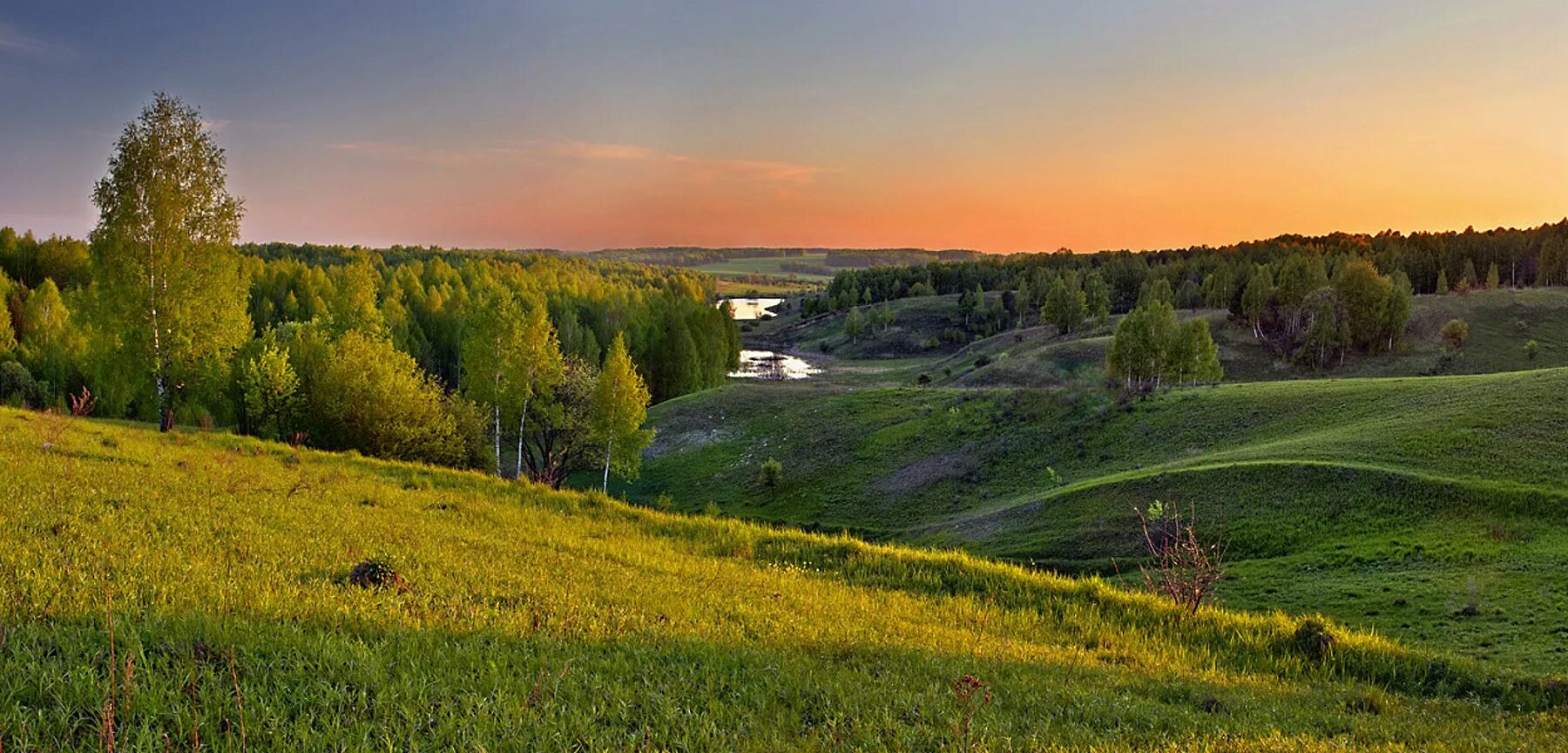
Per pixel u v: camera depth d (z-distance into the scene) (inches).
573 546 690.8
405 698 257.4
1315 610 1226.6
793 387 4042.8
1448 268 5930.1
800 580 680.4
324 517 658.8
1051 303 5684.1
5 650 249.8
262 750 210.7
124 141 1451.8
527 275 6692.9
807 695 326.0
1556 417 1804.9
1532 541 1320.1
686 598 523.2
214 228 1528.1
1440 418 1952.5
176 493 650.8
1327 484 1696.6
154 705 222.4
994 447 2736.2
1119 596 683.4
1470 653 962.1
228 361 2034.9
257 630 303.1
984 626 578.9
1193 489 1847.9
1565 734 410.0
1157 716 350.6
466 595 437.4
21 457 719.7
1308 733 354.9
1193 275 7042.3
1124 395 2910.9
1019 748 277.6
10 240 4948.3
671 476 3026.6
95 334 1614.2
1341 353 4188.0
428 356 4050.2
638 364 4473.4
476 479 1069.8
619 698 285.6
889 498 2573.8
